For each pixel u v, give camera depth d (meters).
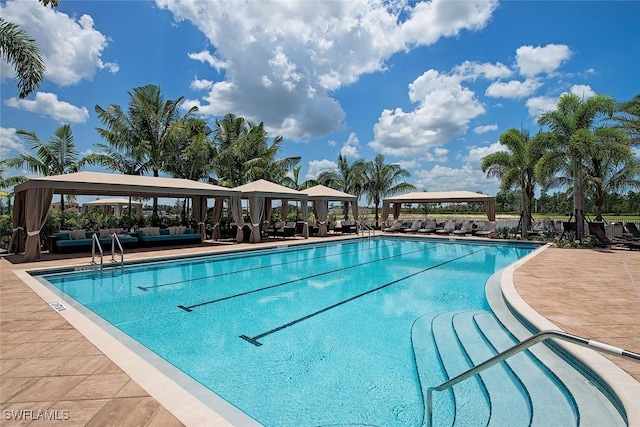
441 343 4.60
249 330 5.27
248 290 7.81
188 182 14.18
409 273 9.91
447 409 3.12
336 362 4.16
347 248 15.70
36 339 3.98
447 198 20.53
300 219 25.30
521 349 2.07
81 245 11.52
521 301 5.52
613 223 15.97
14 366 3.28
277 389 3.55
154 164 18.59
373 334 5.10
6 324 4.50
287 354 4.39
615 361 3.25
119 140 17.98
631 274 7.84
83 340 3.95
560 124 13.97
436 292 7.66
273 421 3.02
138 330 5.24
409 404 3.26
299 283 8.56
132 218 18.12
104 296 7.20
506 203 30.77
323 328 5.36
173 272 9.83
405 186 25.42
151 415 2.47
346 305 6.63
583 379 3.24
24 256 9.74
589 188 17.17
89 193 13.35
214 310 6.28
